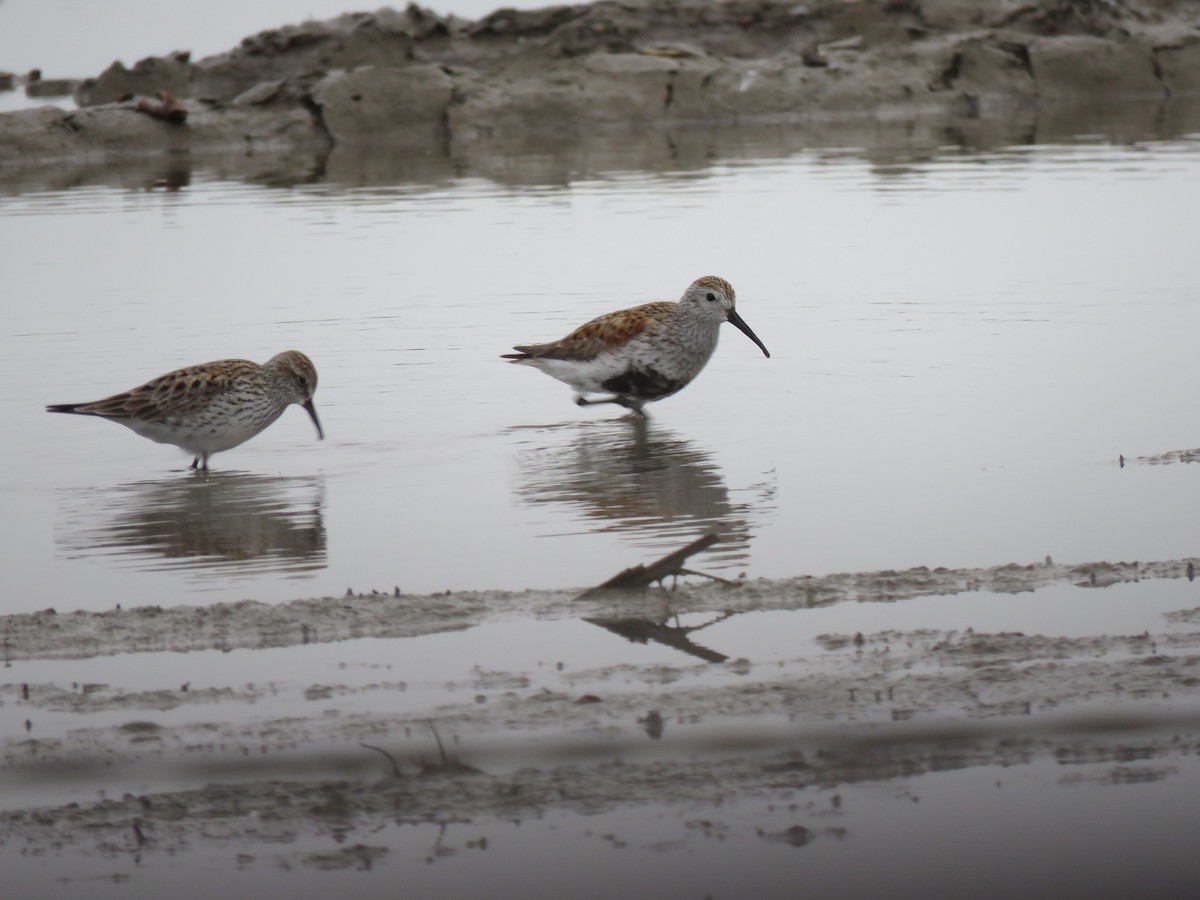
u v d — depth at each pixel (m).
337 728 8.69
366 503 13.29
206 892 7.21
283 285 22.53
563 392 17.36
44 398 16.97
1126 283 21.30
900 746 8.42
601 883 7.28
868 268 22.89
